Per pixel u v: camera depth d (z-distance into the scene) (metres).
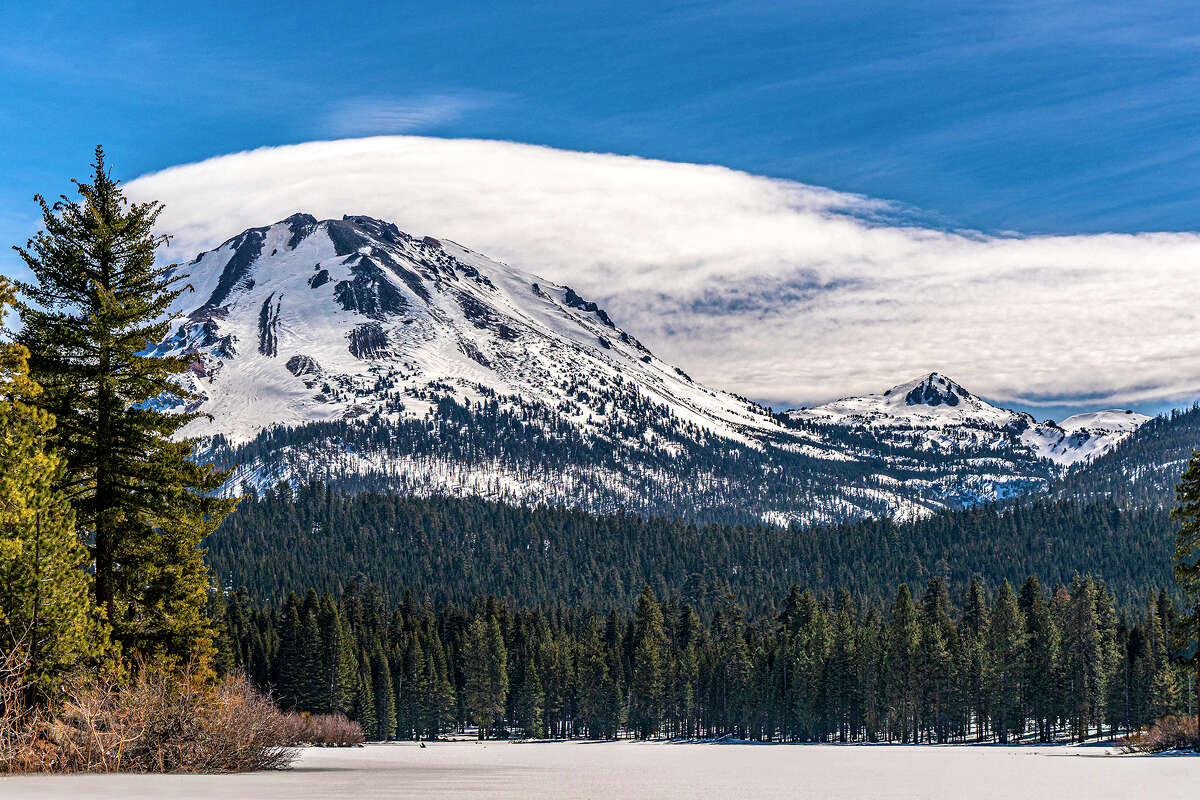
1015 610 133.00
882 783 35.97
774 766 54.09
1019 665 126.12
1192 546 51.69
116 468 39.25
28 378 36.81
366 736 134.25
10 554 30.02
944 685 127.75
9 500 31.02
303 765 47.09
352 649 138.50
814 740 136.75
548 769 47.22
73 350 39.44
